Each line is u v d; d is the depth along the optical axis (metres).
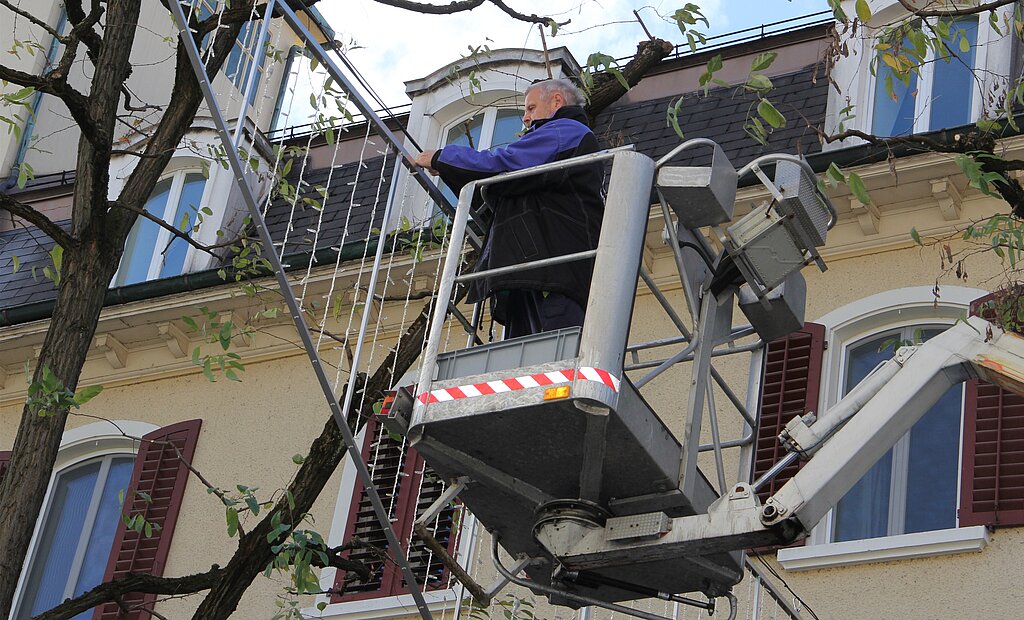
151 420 18.52
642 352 16.12
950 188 15.42
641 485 8.37
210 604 11.50
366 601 15.89
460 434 8.23
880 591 13.89
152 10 23.89
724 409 15.41
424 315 12.07
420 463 16.80
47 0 23.33
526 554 9.32
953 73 16.17
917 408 8.73
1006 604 13.45
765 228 8.72
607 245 8.17
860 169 15.66
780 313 9.07
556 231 8.57
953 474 14.50
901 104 16.33
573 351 7.96
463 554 11.11
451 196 18.59
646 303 16.50
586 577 9.06
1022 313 9.03
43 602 17.95
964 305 15.12
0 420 19.42
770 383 15.42
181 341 18.72
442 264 17.05
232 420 18.08
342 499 16.83
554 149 8.72
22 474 11.09
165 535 17.47
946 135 15.24
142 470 18.08
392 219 18.36
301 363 18.17
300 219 19.08
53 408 10.88
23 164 11.75
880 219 15.88
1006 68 15.69
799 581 14.15
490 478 8.48
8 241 21.34
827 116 16.72
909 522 14.43
